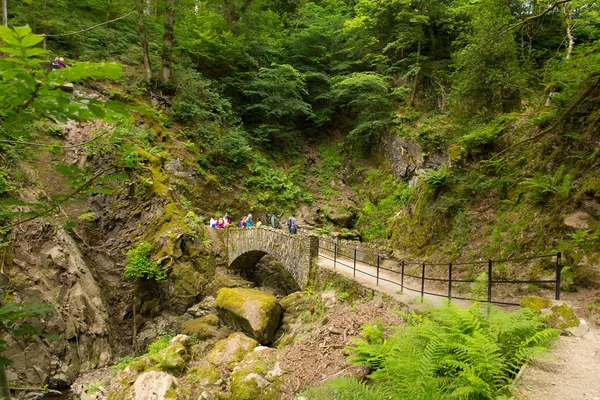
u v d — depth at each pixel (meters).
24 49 1.52
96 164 16.02
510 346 5.17
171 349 9.68
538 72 14.73
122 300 15.77
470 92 14.37
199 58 26.67
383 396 4.59
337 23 28.80
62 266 13.64
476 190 13.47
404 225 16.95
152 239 16.31
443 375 4.80
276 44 29.27
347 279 11.56
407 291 10.41
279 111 25.91
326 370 7.45
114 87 20.41
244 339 10.05
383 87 23.28
